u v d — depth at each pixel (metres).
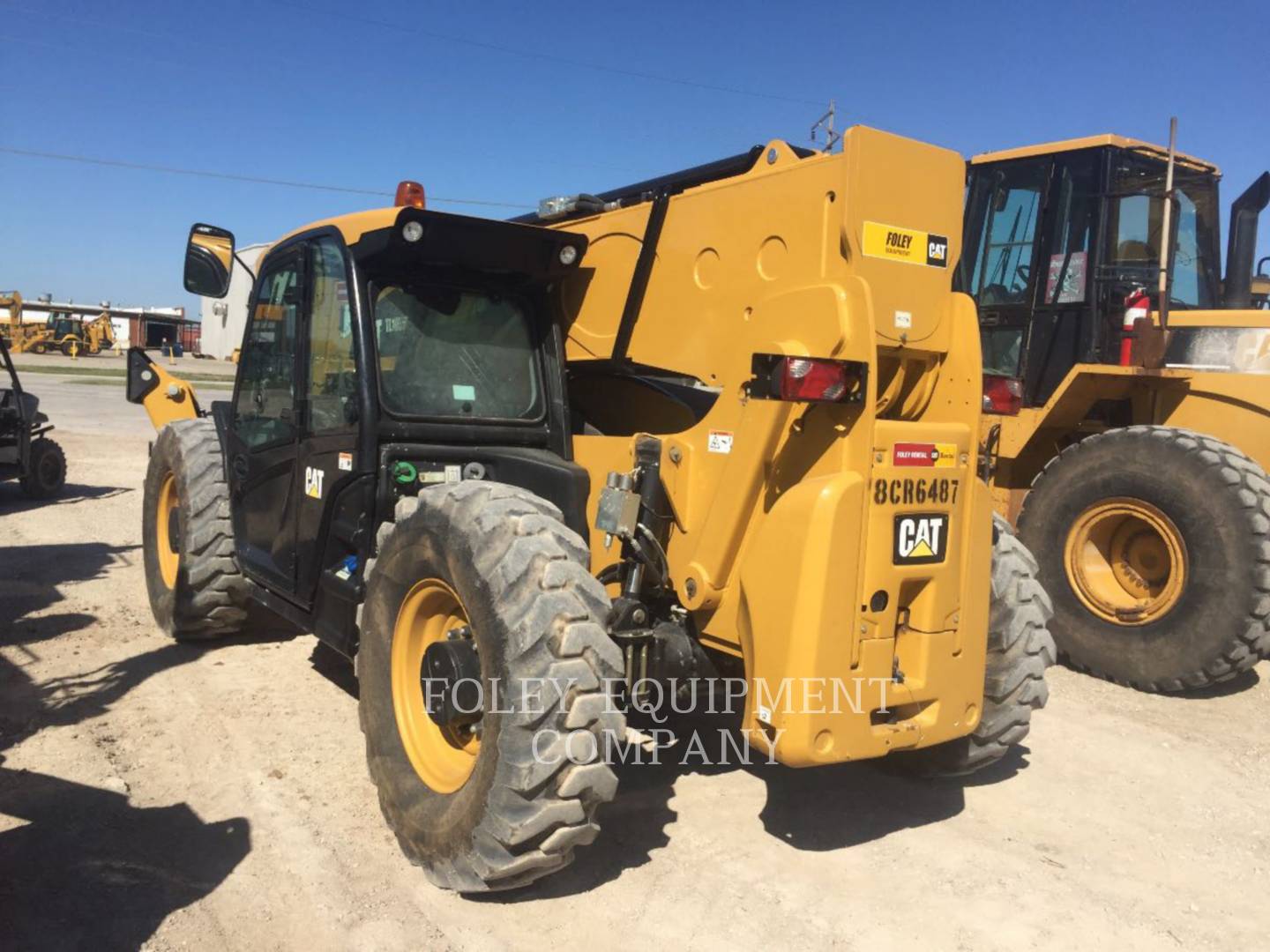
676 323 3.81
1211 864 3.55
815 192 3.24
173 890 3.08
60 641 5.60
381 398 3.79
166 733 4.32
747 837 3.62
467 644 3.18
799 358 2.90
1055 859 3.55
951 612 3.29
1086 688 5.66
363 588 3.75
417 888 3.17
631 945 2.91
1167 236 5.75
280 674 5.14
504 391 4.13
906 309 3.23
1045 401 6.65
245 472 4.95
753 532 3.30
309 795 3.78
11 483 12.30
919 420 3.51
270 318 4.77
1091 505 5.86
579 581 3.01
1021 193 6.84
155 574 5.81
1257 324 6.01
